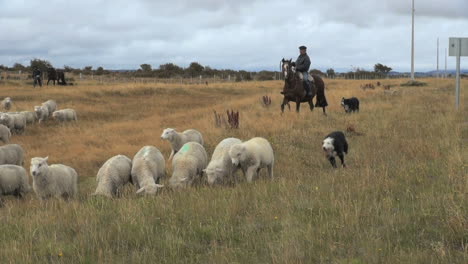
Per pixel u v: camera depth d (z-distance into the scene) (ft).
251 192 26.40
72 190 30.96
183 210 23.34
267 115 64.49
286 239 18.39
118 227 20.33
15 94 106.52
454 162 28.81
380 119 56.90
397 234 18.47
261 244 18.34
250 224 20.81
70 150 49.44
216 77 267.80
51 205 26.32
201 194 26.73
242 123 56.54
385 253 16.52
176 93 127.03
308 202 23.20
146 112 91.71
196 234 19.94
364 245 17.43
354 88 120.98
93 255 18.10
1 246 19.51
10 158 38.63
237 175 34.65
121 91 119.85
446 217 19.15
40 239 19.81
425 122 53.01
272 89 146.10
